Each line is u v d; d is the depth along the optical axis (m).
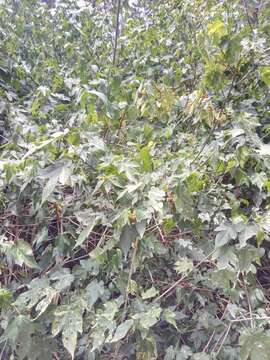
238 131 1.46
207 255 1.44
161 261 1.56
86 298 1.35
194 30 2.65
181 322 1.54
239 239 1.18
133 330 1.25
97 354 1.43
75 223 1.56
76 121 1.99
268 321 1.35
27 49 3.27
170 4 3.26
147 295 1.34
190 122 1.97
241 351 1.23
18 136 1.89
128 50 2.96
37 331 1.37
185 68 2.45
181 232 1.55
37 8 3.70
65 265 1.66
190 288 1.53
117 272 1.41
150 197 1.24
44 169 1.32
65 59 3.20
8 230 1.66
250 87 2.00
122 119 1.88
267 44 2.04
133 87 2.07
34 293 1.32
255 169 1.63
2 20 3.18
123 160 1.41
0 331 1.46
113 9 3.25
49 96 2.27
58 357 1.48
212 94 1.93
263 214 1.30
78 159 1.43
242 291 1.45
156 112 1.80
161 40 2.82
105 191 1.40
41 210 1.57
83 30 3.11
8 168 1.43
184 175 1.35
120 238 1.27
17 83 2.77
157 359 1.53
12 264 1.57
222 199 1.56
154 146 1.81
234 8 2.42
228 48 1.60
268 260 1.78
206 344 1.49
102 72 2.69
